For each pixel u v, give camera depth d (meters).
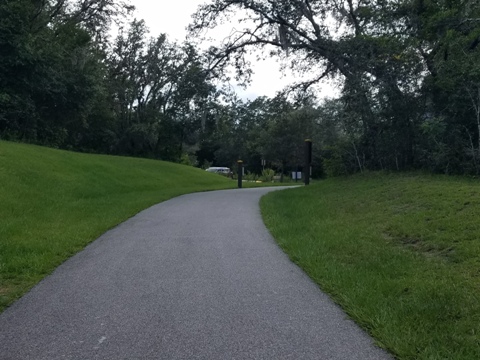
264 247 8.33
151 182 23.48
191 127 27.30
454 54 15.33
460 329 4.14
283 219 11.16
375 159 18.16
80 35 34.16
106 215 12.04
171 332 4.39
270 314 4.89
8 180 14.20
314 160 45.06
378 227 8.86
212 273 6.57
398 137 16.41
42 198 13.58
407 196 10.69
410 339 3.99
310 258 7.12
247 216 12.32
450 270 5.79
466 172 13.23
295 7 19.62
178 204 15.56
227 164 73.62
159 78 47.69
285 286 5.93
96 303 5.27
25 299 5.45
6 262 6.87
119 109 49.03
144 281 6.17
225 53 21.20
